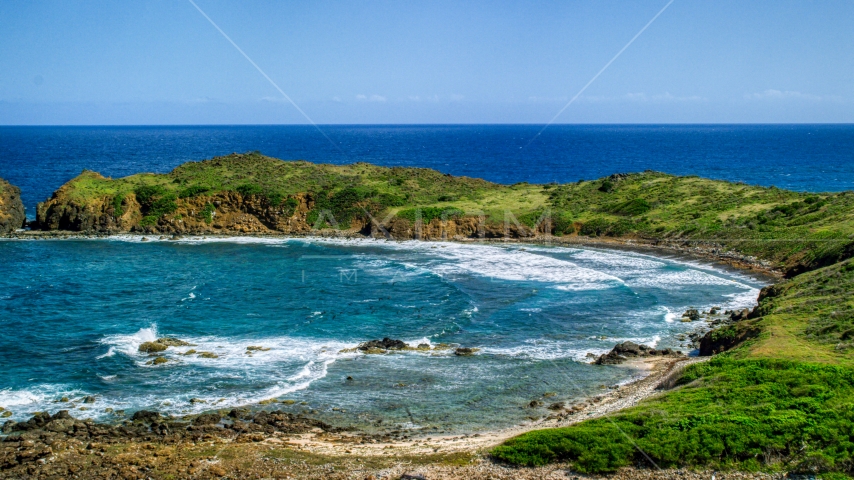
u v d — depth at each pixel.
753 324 34.31
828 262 49.38
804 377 24.58
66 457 22.86
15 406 28.53
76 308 44.47
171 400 29.58
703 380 26.84
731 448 20.20
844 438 20.06
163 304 45.84
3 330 39.12
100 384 31.31
